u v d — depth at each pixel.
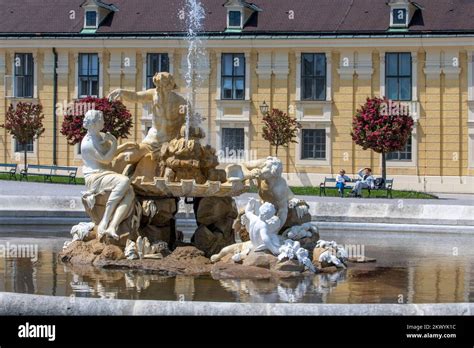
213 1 59.47
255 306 10.84
